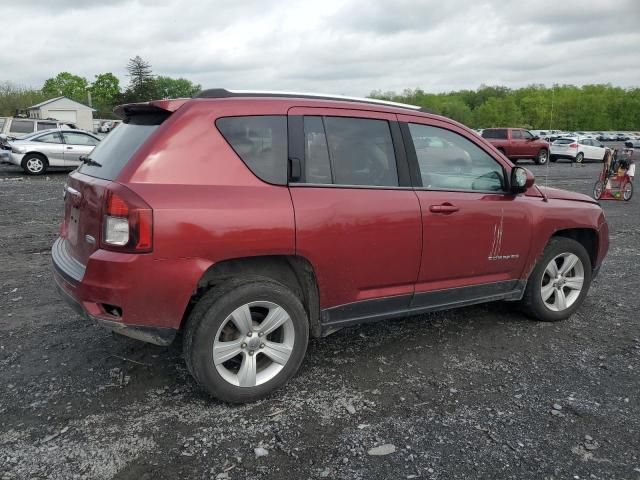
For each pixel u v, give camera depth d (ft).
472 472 8.97
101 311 10.05
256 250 10.46
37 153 61.41
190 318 10.37
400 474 8.89
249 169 10.66
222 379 10.58
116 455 9.25
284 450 9.49
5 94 214.28
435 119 13.50
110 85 355.97
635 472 9.04
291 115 11.33
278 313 10.98
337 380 12.12
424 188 12.92
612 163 50.14
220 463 9.11
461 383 12.06
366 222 11.73
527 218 14.49
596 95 355.56
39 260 22.71
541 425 10.41
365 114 12.35
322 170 11.53
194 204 9.89
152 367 12.53
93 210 10.17
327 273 11.46
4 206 37.83
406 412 10.80
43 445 9.48
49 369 12.35
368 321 12.54
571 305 16.12
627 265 23.53
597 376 12.50
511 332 15.14
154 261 9.64
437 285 13.32
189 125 10.33
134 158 9.98
